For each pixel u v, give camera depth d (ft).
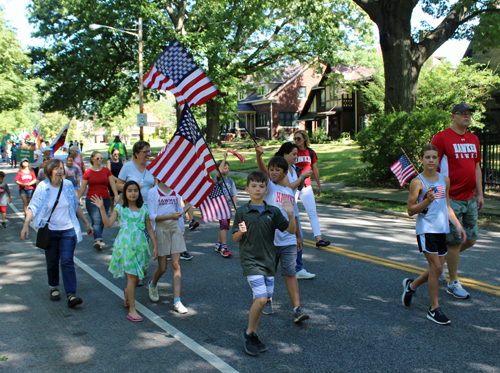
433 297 15.51
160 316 16.65
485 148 45.47
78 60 104.42
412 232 31.04
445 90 82.58
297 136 24.64
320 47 98.89
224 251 25.11
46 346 14.23
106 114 111.04
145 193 22.80
